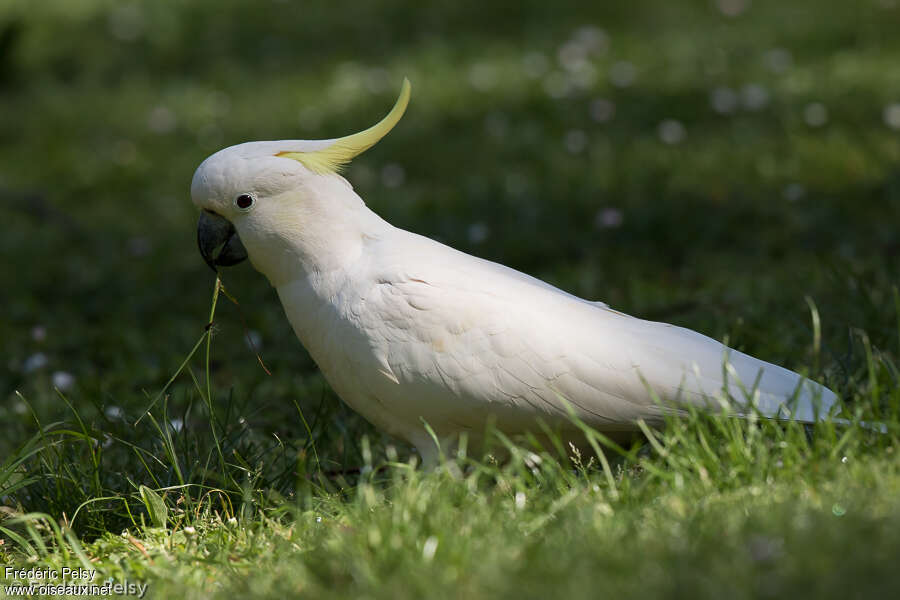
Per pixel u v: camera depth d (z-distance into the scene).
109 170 19.03
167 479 7.28
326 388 9.75
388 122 7.15
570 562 5.09
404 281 6.73
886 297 9.64
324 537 6.08
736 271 11.95
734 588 4.65
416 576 5.14
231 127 20.52
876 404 6.45
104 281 14.12
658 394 6.48
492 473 6.37
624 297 11.41
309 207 7.00
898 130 15.41
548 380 6.48
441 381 6.58
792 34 21.98
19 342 12.38
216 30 27.28
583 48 21.98
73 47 26.97
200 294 13.23
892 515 5.12
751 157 15.44
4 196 17.62
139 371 11.03
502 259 13.38
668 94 18.62
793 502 5.53
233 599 5.54
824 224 12.95
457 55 23.31
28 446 7.38
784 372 6.78
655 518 5.58
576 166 16.11
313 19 27.16
